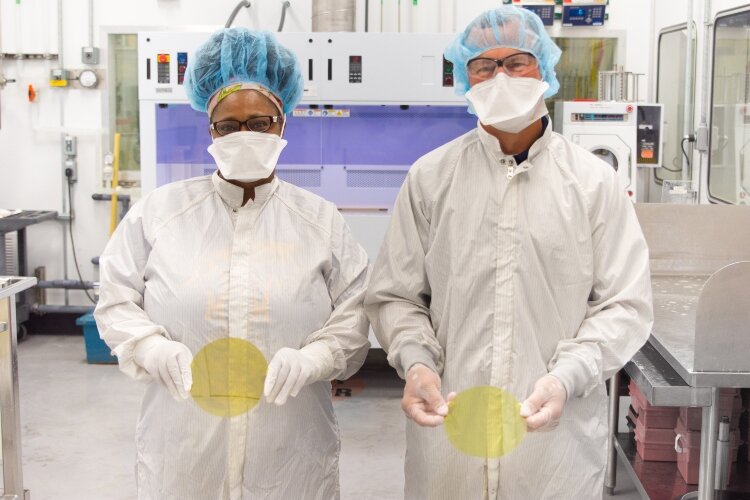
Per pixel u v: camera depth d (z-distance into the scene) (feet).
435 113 12.46
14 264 15.98
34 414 12.11
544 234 4.82
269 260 5.05
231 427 4.95
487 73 5.05
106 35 15.72
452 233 4.93
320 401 5.20
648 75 15.57
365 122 12.49
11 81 15.87
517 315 4.82
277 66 5.30
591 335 4.74
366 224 12.60
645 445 8.72
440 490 5.02
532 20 5.11
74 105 15.99
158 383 4.79
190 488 5.00
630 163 13.62
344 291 5.29
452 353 4.95
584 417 4.88
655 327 6.97
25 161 16.17
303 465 5.12
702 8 12.82
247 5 15.11
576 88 15.60
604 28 15.39
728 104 11.89
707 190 12.80
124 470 10.16
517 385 4.83
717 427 6.13
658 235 9.41
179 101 12.18
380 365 14.57
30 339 16.28
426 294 5.24
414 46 12.08
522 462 4.84
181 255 5.03
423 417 4.39
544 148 4.99
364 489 9.71
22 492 8.52
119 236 5.19
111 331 4.86
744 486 7.99
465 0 15.34
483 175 4.98
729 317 5.61
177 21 15.75
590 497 4.93
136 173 16.08
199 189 5.28
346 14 13.53
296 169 12.61
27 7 15.76
